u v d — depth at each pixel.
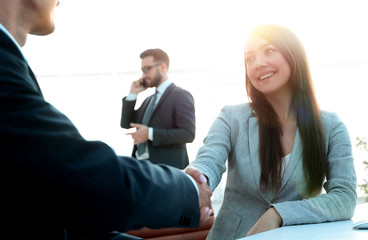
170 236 1.71
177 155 3.21
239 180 1.48
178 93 3.28
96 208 0.61
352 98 6.08
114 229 0.64
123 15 6.91
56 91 7.00
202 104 6.48
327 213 1.20
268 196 1.43
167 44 6.70
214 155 1.45
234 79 6.46
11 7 0.73
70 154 0.60
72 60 7.00
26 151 0.56
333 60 6.16
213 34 6.55
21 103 0.57
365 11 6.13
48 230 0.61
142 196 0.64
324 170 1.44
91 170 0.60
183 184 0.72
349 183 1.35
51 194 0.58
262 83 1.50
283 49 1.50
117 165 0.63
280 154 1.45
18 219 0.59
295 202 1.21
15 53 0.61
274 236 0.93
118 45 6.92
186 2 6.67
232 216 1.46
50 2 0.77
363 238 0.83
